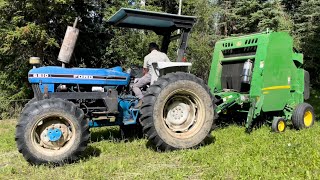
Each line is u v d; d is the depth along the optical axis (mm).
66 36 5445
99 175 4184
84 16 13383
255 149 4898
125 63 13305
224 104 6488
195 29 14258
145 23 6113
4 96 11961
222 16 15641
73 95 5320
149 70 5859
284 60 6906
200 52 13648
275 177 3742
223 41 7473
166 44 6590
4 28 11102
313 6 15070
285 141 5371
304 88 7484
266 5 14672
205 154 4859
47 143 4727
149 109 5141
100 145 5672
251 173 3885
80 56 13562
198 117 5496
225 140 5754
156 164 4613
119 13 5684
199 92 5461
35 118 4609
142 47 12953
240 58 7047
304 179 3703
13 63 12055
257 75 6582
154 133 5125
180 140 5273
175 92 5312
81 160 4848
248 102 6625
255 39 6789
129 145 5668
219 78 7535
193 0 14641
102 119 5473
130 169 4414
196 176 4062
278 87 6844
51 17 11945
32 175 4324
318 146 4910
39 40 11234
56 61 12609
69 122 4781
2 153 5664
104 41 13828
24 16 11516
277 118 6465
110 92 5488
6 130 8562
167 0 15664
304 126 6762
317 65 16359
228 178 3893
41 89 5211
